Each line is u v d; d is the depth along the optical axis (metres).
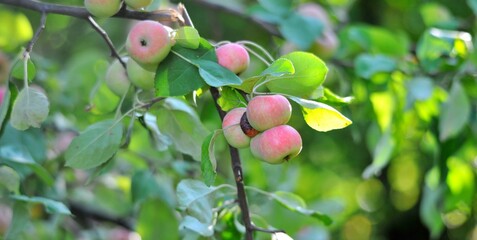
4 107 1.96
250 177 2.49
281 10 2.48
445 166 2.42
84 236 2.61
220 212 2.02
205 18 3.48
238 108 1.83
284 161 1.81
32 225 2.40
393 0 3.83
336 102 1.93
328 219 2.04
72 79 2.56
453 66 2.38
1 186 2.17
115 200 2.66
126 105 2.10
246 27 3.50
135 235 2.62
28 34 2.54
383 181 5.05
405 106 2.35
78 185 2.60
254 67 2.45
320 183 4.34
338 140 4.22
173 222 2.26
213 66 1.84
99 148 1.93
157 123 1.99
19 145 2.20
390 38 2.55
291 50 2.48
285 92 1.85
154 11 1.90
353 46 2.64
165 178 2.40
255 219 2.09
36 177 2.34
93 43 3.42
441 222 2.54
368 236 5.26
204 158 1.81
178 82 1.85
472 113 2.46
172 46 1.87
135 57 1.86
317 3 2.69
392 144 2.44
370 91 2.44
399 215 5.21
